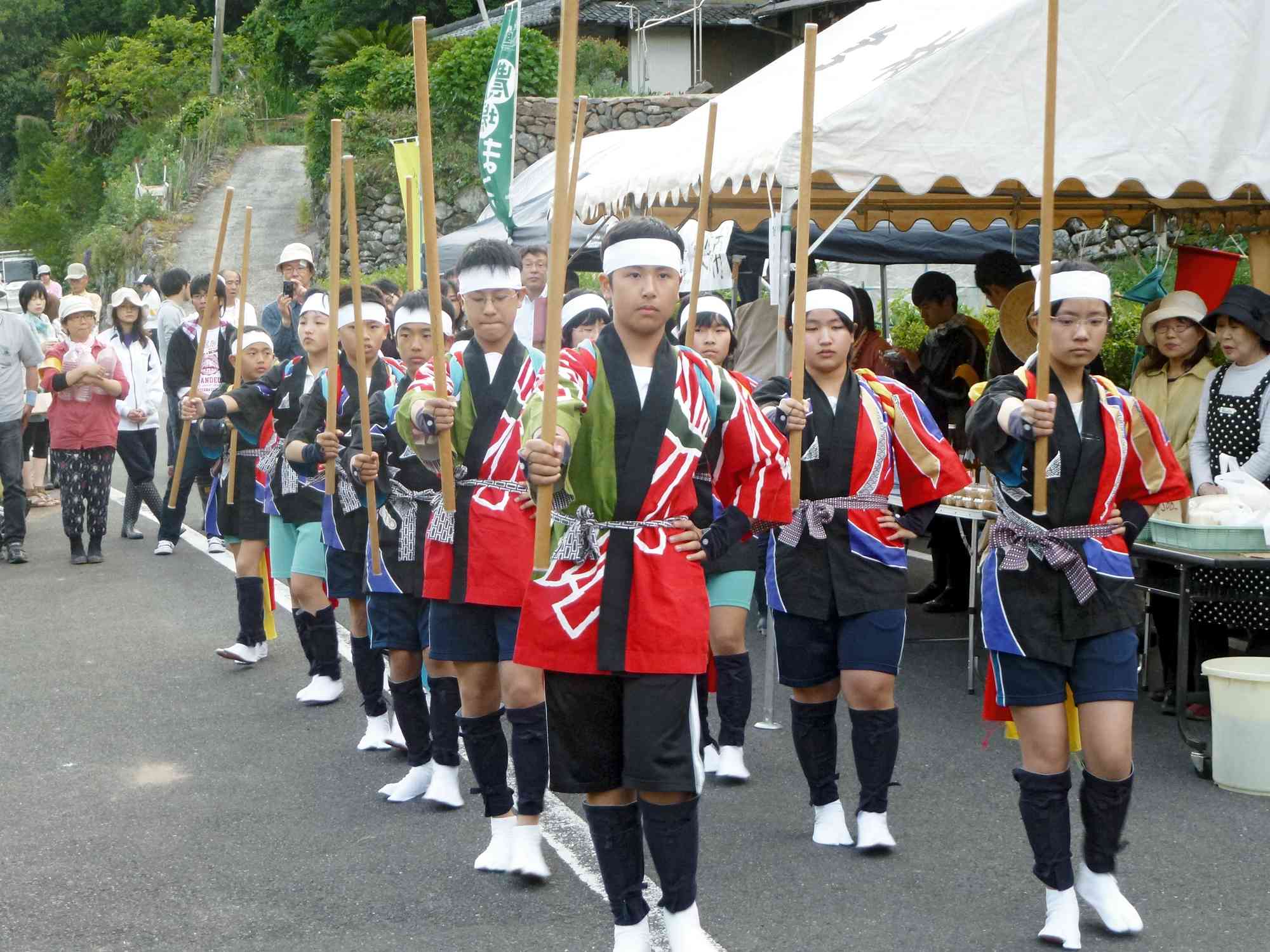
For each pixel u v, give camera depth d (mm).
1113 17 6395
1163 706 6328
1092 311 3879
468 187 25719
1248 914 4172
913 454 4629
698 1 35500
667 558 3469
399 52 30734
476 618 4410
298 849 4805
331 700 6688
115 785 5535
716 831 4938
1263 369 6375
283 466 6406
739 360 9000
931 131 6371
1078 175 6422
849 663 4586
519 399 4445
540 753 4438
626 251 3439
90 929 4164
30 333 10539
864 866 4582
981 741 5992
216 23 45781
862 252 12727
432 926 4152
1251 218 8734
